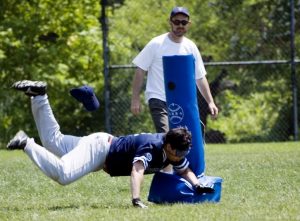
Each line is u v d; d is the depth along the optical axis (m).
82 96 23.09
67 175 21.52
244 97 61.09
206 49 60.12
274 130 59.47
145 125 57.31
